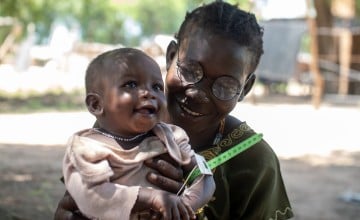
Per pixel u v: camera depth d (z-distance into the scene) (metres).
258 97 19.45
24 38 24.00
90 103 2.20
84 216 2.18
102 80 2.15
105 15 39.88
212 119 2.42
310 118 14.76
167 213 2.01
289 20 17.70
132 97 2.11
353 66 19.59
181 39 2.43
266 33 17.41
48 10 22.14
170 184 2.14
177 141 2.23
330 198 7.71
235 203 2.53
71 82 21.84
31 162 8.66
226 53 2.34
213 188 2.23
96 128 2.24
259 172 2.50
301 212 7.02
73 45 28.00
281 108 16.53
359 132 12.89
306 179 8.74
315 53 16.75
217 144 2.52
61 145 10.20
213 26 2.37
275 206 2.59
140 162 2.14
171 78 2.42
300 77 21.25
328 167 9.59
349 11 19.88
